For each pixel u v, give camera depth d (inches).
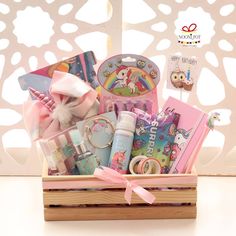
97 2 42.0
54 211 36.4
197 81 42.6
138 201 36.0
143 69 38.5
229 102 43.1
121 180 35.1
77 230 35.5
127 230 35.5
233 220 37.1
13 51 41.6
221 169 44.8
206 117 36.3
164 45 42.3
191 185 35.8
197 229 35.8
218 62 42.1
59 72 37.7
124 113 37.2
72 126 38.1
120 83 38.6
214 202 40.0
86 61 39.0
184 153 36.6
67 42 41.7
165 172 37.2
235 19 41.0
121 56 38.2
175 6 40.7
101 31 41.2
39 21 41.9
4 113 44.1
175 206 36.6
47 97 38.1
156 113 39.1
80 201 36.0
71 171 37.2
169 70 39.7
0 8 41.1
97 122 37.8
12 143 45.6
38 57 41.9
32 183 43.5
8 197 40.8
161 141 37.3
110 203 36.2
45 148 36.6
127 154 36.8
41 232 35.3
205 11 40.8
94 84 39.4
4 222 36.7
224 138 44.1
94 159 36.9
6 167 44.6
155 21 41.4
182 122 37.3
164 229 35.7
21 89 41.0
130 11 42.4
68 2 40.4
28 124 37.8
